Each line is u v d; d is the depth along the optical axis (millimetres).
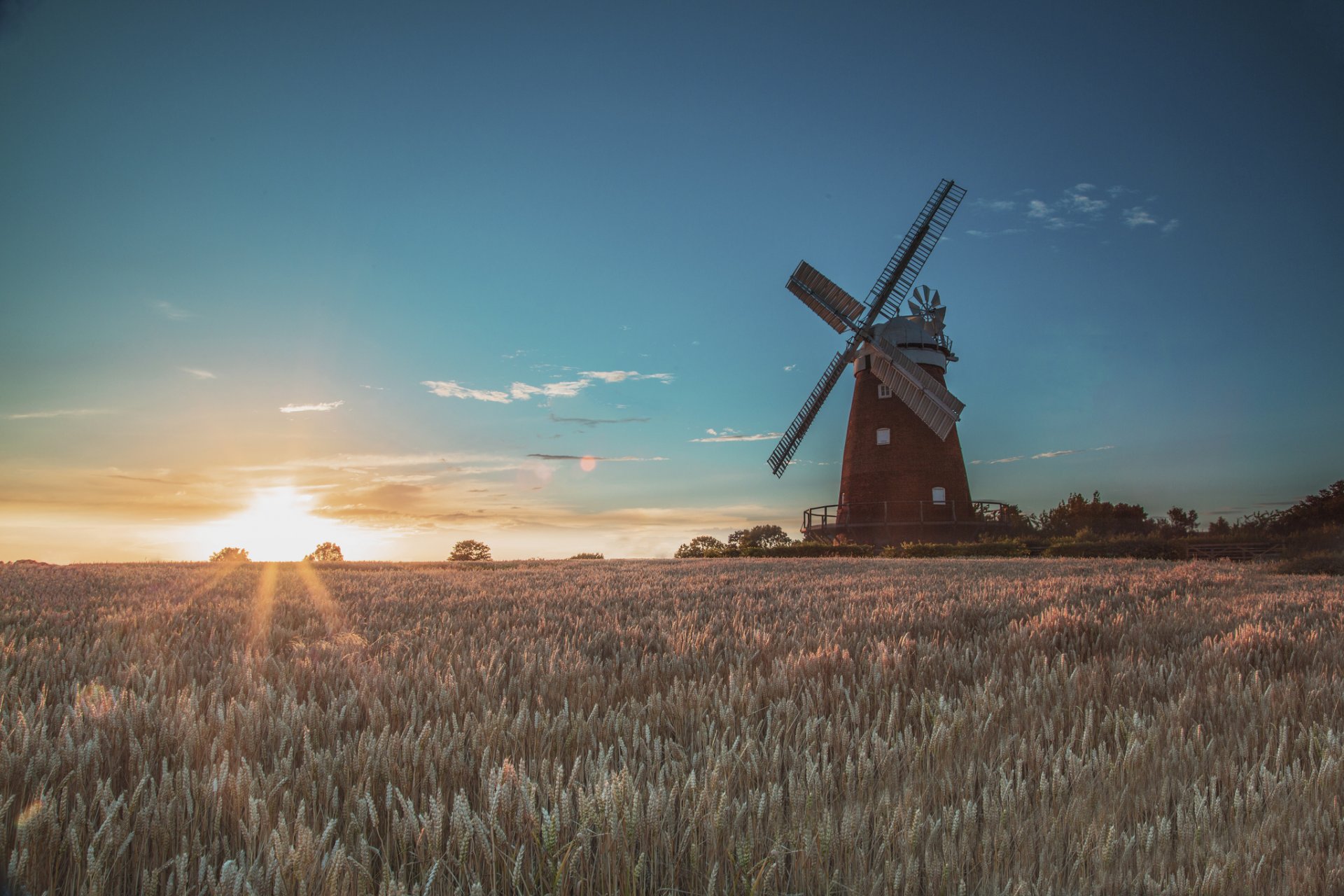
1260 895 2350
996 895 2234
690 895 2326
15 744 3119
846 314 50688
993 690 4539
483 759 2928
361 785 2848
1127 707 4441
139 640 6668
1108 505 71250
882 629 7836
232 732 3412
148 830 2428
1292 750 3682
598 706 4281
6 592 12023
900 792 2963
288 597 12039
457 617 9094
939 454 48094
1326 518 45938
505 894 2350
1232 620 9227
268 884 2166
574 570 23016
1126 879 2398
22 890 2154
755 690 4691
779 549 46562
